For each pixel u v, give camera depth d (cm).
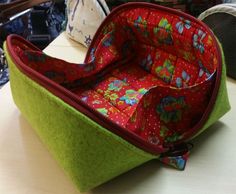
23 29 107
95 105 64
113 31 74
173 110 52
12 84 54
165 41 66
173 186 46
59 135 42
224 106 53
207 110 49
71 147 40
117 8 71
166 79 69
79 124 39
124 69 75
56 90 40
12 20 99
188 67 64
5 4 90
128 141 41
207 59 56
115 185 46
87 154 40
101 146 40
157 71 71
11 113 62
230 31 63
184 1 80
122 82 71
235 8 62
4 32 100
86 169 41
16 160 51
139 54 76
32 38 110
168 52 68
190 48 60
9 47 53
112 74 73
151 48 72
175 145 51
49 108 42
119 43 75
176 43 63
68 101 39
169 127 53
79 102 39
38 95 43
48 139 46
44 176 48
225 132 55
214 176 47
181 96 50
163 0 80
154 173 48
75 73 68
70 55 82
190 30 59
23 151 53
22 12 97
